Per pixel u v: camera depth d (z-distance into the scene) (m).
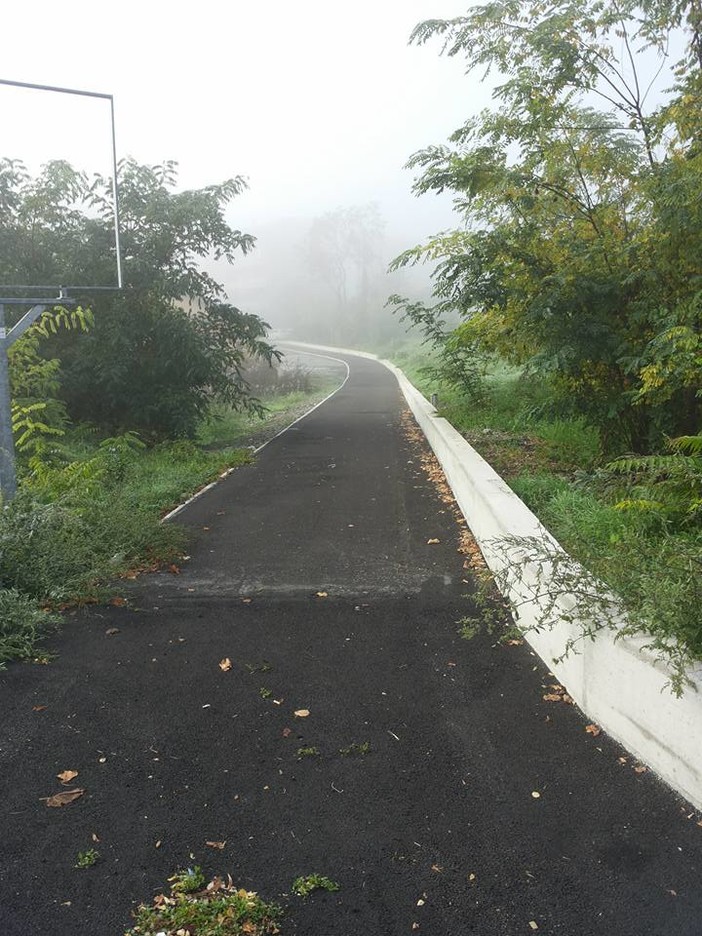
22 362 12.48
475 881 2.56
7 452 7.16
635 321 7.68
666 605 3.13
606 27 7.67
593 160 8.16
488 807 2.96
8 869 2.65
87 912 2.44
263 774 3.23
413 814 2.94
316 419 20.27
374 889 2.54
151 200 15.05
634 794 3.01
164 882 2.59
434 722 3.64
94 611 5.24
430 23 8.20
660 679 3.04
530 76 7.98
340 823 2.89
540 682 4.02
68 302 7.38
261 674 4.20
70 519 6.04
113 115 8.45
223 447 15.67
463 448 9.16
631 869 2.59
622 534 4.95
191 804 3.03
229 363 16.25
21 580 5.30
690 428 7.94
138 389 15.11
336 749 3.42
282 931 2.36
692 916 2.38
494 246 8.16
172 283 14.95
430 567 6.04
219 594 5.55
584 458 9.63
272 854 2.72
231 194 16.30
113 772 3.27
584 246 8.06
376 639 4.64
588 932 2.33
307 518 8.02
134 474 10.48
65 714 3.79
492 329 9.65
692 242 7.13
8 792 3.12
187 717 3.74
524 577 4.53
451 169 8.47
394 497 9.00
